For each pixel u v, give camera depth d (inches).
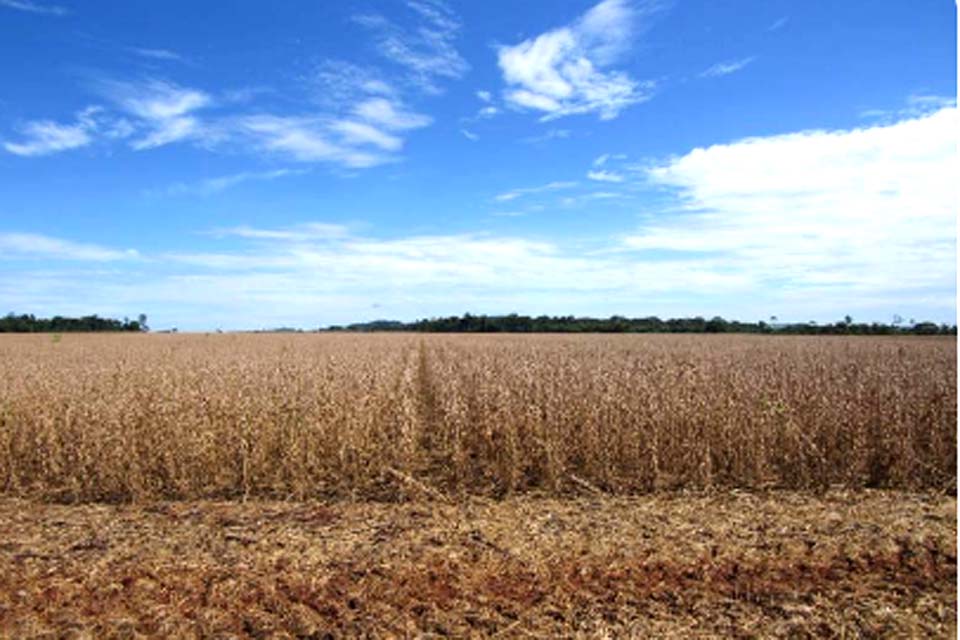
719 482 399.2
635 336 2470.5
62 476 417.4
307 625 220.7
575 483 402.6
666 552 273.0
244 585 244.8
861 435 417.7
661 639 212.7
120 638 214.2
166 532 296.4
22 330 3469.5
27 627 218.2
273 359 927.7
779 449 426.0
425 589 246.1
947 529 297.9
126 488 386.9
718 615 226.7
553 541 282.8
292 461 406.6
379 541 283.6
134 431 420.2
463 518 315.6
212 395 505.0
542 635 215.9
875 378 589.0
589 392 498.6
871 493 369.1
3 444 417.1
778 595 241.0
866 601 236.1
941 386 506.9
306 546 277.6
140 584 245.9
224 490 398.6
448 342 1791.3
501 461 435.5
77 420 464.1
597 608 231.6
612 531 294.2
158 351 1272.1
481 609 231.9
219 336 2596.0
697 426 433.4
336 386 547.5
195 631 218.1
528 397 499.2
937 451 420.8
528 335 2642.7
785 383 563.8
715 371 661.9
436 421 553.3
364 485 401.4
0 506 356.8
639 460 408.5
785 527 300.0
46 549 275.4
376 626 220.1
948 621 223.6
